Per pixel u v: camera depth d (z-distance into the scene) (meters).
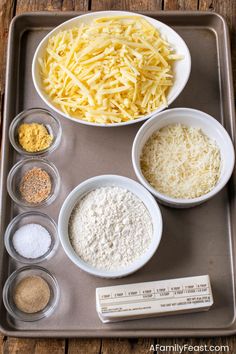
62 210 1.24
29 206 1.32
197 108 1.42
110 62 1.32
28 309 1.24
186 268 1.27
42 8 1.52
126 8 1.51
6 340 1.24
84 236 1.24
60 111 1.32
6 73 1.41
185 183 1.29
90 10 1.52
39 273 1.27
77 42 1.35
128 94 1.32
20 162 1.35
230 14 1.52
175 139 1.33
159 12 1.47
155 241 1.21
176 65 1.39
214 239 1.30
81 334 1.19
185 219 1.31
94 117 1.32
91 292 1.25
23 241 1.29
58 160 1.37
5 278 1.27
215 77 1.45
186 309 1.21
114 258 1.23
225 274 1.27
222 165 1.31
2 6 1.52
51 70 1.36
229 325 1.23
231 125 1.37
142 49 1.36
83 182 1.27
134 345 1.24
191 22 1.49
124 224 1.25
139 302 1.21
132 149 1.29
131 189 1.29
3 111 1.40
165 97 1.34
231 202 1.32
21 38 1.49
